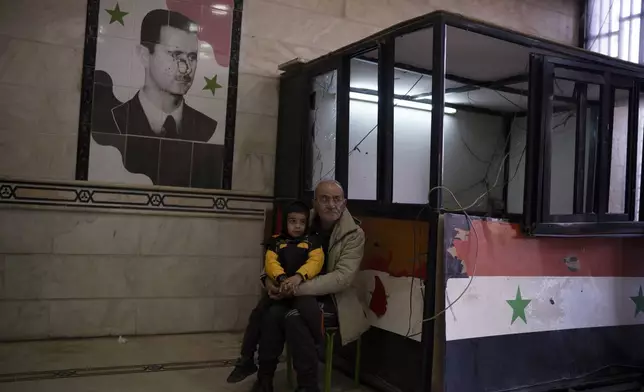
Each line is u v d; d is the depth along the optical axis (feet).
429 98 17.28
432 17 9.85
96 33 13.32
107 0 13.42
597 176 11.27
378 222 10.84
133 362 11.60
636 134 11.84
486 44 12.69
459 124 18.93
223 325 14.65
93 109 13.30
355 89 15.07
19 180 12.60
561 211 15.26
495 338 9.88
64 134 13.04
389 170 10.93
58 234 12.98
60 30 13.00
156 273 13.93
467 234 9.69
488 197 19.26
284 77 15.05
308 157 13.85
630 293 11.91
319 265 9.66
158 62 13.92
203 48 14.42
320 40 15.94
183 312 14.21
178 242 14.14
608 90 11.30
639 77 11.82
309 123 13.87
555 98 13.41
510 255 10.20
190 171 14.28
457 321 9.45
